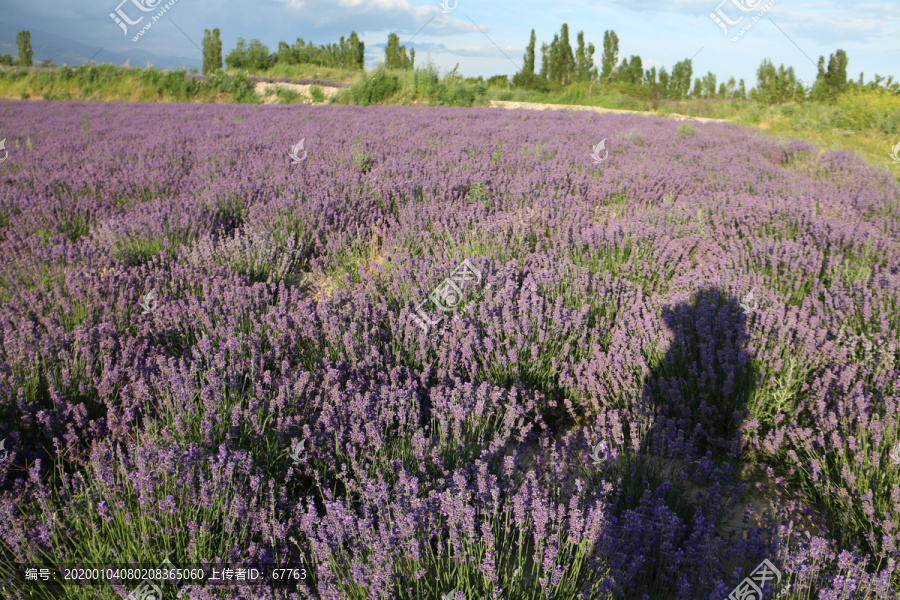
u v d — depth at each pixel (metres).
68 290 4.38
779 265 5.29
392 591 2.07
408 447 2.90
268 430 2.94
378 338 3.97
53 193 7.50
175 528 2.25
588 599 1.97
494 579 2.02
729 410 3.32
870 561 2.36
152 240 5.82
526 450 3.27
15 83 29.52
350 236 6.06
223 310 4.24
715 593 1.95
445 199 7.27
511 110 22.39
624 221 6.16
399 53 41.53
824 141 15.46
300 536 2.42
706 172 9.27
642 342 3.79
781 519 2.64
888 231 6.40
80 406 3.01
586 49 51.38
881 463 2.76
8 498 2.50
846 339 3.77
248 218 6.69
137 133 13.19
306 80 33.53
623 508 2.66
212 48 47.38
